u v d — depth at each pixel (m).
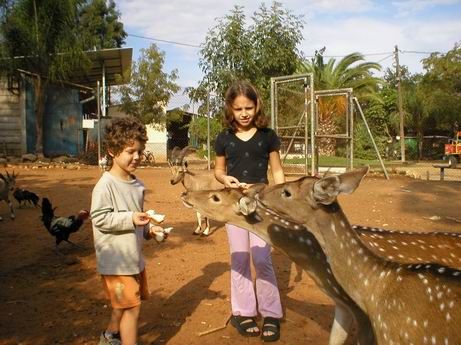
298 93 14.70
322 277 3.18
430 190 14.02
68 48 23.16
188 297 5.11
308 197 2.98
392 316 2.72
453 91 40.59
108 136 3.52
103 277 3.49
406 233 3.64
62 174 17.59
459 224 8.84
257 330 4.25
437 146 42.44
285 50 18.83
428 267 2.72
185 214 9.71
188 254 6.76
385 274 2.83
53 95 26.41
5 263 6.34
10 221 9.16
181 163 9.50
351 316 3.36
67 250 6.96
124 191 3.54
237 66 18.75
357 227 3.67
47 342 4.12
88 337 4.21
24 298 5.12
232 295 4.37
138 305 3.51
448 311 2.51
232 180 3.85
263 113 4.20
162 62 26.86
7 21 22.48
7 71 23.41
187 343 4.12
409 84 44.91
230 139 4.18
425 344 2.58
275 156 4.22
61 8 22.86
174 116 27.95
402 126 35.41
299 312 4.74
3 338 4.18
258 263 4.19
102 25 42.53
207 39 18.94
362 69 36.06
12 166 20.47
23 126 25.08
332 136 16.44
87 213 5.51
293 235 3.16
